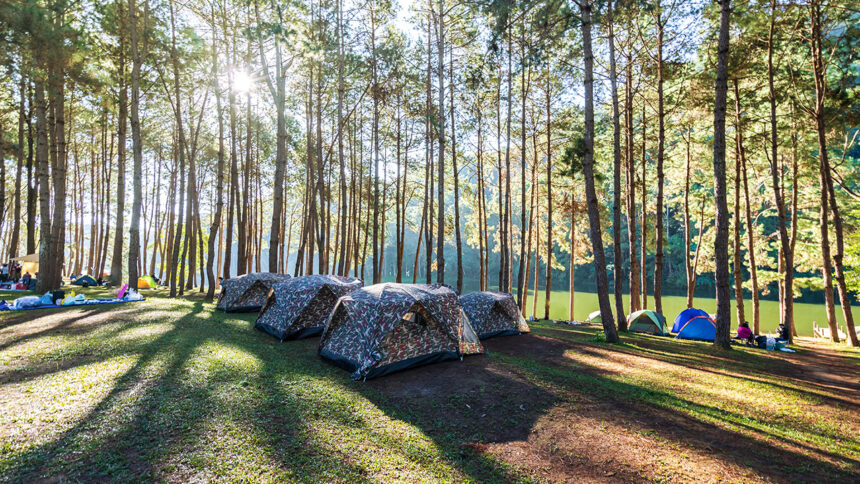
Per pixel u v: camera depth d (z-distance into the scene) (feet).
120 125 69.56
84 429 16.19
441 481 14.20
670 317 112.68
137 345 29.50
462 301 43.57
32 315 40.52
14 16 39.06
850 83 48.08
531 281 242.99
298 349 33.76
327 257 84.99
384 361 27.32
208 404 19.49
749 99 54.03
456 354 31.14
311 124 73.61
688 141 62.54
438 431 18.69
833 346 47.65
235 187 66.90
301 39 53.06
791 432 18.58
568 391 24.13
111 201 124.47
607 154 69.51
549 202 69.87
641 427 19.07
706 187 74.13
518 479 14.49
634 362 32.01
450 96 66.23
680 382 26.35
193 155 72.08
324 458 15.26
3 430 15.69
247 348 31.94
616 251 51.47
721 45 36.73
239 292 50.60
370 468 14.80
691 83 51.11
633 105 62.95
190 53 60.90
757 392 24.54
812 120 52.60
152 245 126.52
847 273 59.98
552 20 41.60
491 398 22.98
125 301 52.80
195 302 57.93
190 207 75.10
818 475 14.84
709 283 178.40
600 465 15.49
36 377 21.83
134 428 16.56
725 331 38.93
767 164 66.08
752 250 60.64
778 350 41.06
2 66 44.34
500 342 39.91
